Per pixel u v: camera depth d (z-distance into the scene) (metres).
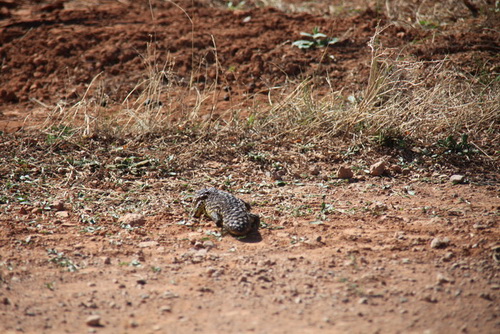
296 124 16.00
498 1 23.81
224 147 14.95
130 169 13.65
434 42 21.66
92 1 28.81
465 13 24.55
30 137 15.42
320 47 22.58
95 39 23.89
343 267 8.77
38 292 7.97
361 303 7.62
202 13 26.44
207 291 8.03
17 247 9.52
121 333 6.92
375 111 15.84
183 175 13.53
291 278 8.41
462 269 8.66
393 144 15.12
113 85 21.00
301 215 11.16
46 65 22.53
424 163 14.22
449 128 15.89
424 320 7.18
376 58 16.36
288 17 25.48
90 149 14.85
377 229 10.39
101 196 12.15
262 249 9.55
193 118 16.56
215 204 10.65
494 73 18.98
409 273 8.55
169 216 11.17
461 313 7.34
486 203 11.77
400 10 25.42
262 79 20.75
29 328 7.00
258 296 7.87
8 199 11.84
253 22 25.05
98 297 7.85
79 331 6.96
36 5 28.70
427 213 11.19
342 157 14.50
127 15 26.52
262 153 14.73
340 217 11.02
